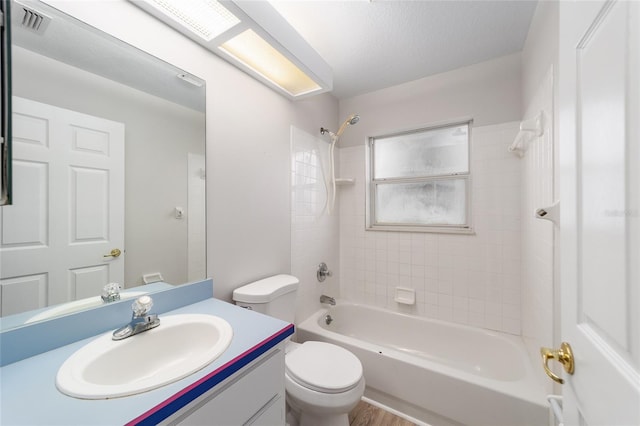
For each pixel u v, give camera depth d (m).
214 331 0.87
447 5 1.33
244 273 1.46
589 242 0.48
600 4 0.44
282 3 1.30
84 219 0.87
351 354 1.40
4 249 0.72
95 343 0.77
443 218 2.13
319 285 2.18
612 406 0.40
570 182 0.56
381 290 2.30
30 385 0.59
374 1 1.30
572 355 0.55
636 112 0.35
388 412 1.51
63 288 0.82
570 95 0.56
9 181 0.72
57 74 0.81
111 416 0.50
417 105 2.12
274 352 0.85
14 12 0.74
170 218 1.11
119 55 0.95
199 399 0.62
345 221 2.48
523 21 1.45
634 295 0.36
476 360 1.81
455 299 1.99
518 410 1.19
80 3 0.86
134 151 1.00
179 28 1.11
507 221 1.80
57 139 0.81
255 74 1.47
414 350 2.03
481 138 1.88
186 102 1.16
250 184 1.50
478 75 1.88
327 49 1.70
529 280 1.56
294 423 1.37
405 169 2.30
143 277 1.01
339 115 2.47
